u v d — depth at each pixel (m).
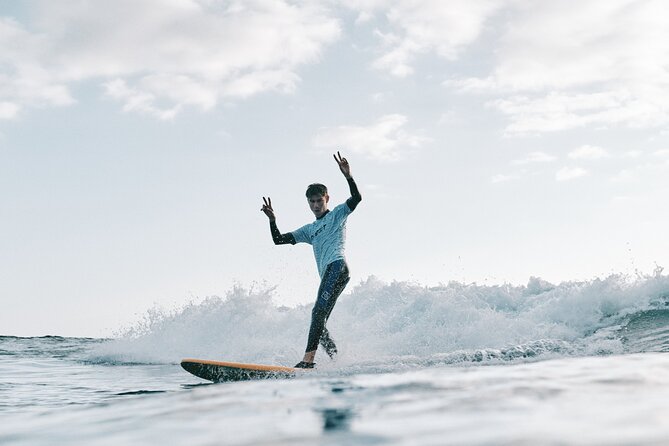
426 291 8.46
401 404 2.20
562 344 5.51
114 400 3.32
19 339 13.59
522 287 8.66
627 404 1.92
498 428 1.64
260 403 2.47
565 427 1.60
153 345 9.02
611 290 7.35
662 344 5.39
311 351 5.03
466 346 6.82
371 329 8.03
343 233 5.33
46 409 3.19
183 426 2.01
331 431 1.77
